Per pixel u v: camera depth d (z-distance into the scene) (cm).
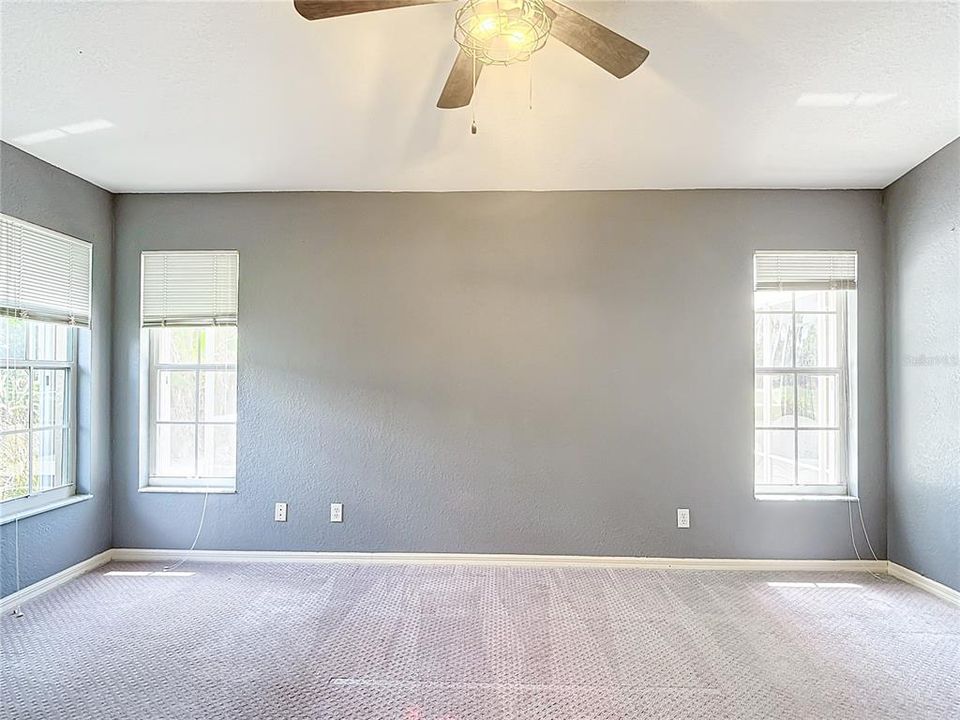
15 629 286
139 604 317
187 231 395
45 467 348
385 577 359
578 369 385
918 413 347
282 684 237
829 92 258
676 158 333
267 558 388
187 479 402
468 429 386
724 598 328
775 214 384
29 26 206
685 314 384
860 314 381
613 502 382
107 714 216
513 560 383
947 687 237
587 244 388
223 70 238
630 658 259
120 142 309
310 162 341
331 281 392
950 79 246
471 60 189
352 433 389
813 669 251
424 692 231
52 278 340
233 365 404
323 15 164
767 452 393
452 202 391
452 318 389
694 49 224
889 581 356
